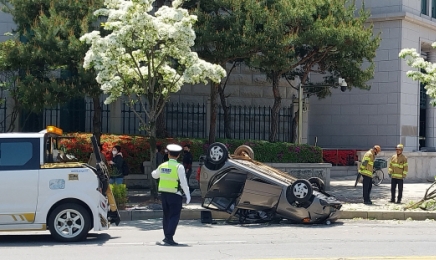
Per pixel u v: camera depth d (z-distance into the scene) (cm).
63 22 1889
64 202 1150
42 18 1884
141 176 2127
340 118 3297
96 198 1155
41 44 1884
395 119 3130
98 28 1938
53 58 1883
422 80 1923
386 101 3156
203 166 1469
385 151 2839
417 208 1691
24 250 1060
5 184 1120
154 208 1648
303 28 2225
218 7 2102
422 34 3272
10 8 2223
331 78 2609
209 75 1692
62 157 1235
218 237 1242
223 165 1453
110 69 1653
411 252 1049
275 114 2434
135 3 1598
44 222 1134
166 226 1123
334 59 2422
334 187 2378
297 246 1113
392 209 1681
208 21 2020
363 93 3228
